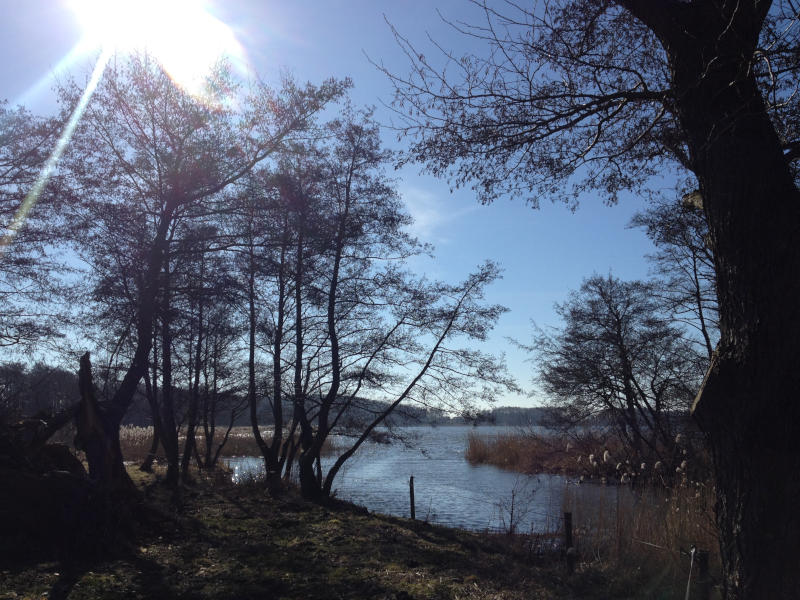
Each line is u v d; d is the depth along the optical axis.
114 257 13.70
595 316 24.58
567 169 6.62
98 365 15.48
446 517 16.36
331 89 14.58
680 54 4.75
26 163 13.09
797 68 4.63
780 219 3.94
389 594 7.43
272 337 17.38
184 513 12.45
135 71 13.88
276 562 8.88
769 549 3.74
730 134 4.21
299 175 15.56
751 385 3.87
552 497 18.92
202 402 21.28
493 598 7.41
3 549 7.93
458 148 6.59
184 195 13.73
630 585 7.73
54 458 10.55
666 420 23.75
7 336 13.80
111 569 7.88
